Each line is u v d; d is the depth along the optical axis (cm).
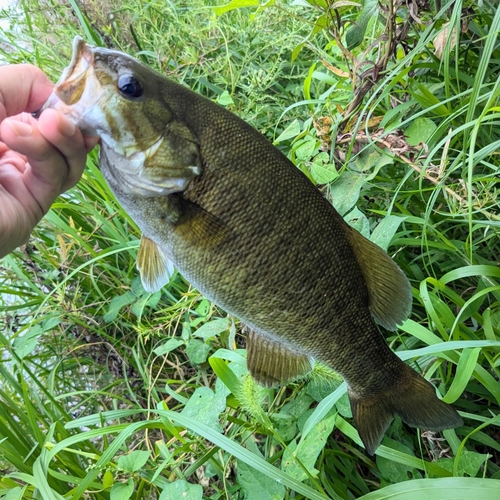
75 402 59
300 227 31
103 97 29
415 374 35
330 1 43
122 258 61
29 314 58
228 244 31
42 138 27
